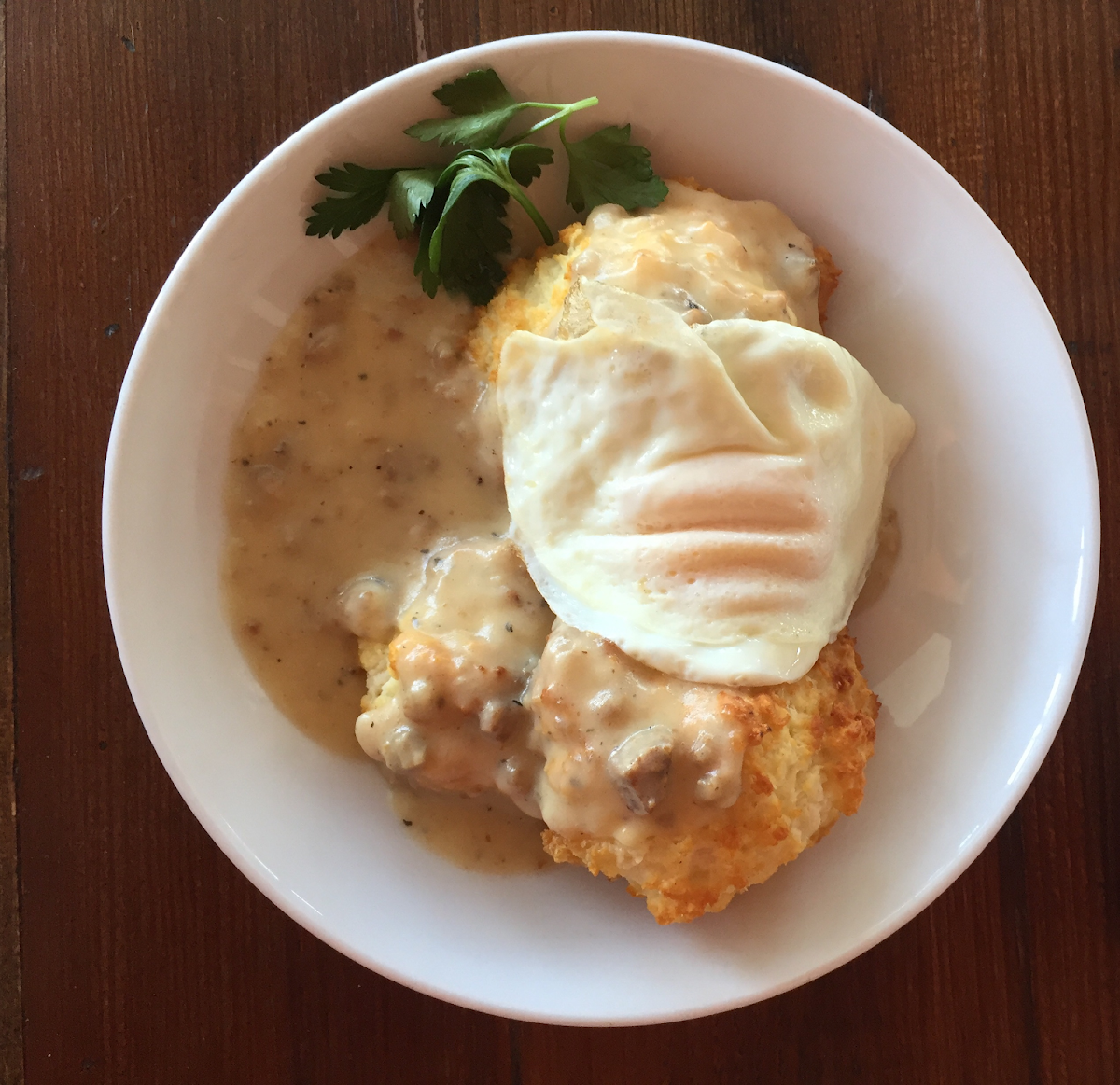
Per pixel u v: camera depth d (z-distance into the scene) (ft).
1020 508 0.95
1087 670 1.09
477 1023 1.07
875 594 1.00
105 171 1.06
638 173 0.95
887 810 0.96
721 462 0.87
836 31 1.07
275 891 0.93
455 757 0.93
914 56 1.07
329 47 1.06
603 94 0.94
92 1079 1.05
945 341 0.97
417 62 1.06
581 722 0.87
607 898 0.97
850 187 0.97
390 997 1.07
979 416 0.97
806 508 0.87
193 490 0.97
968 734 0.96
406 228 0.94
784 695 0.88
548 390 0.91
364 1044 1.07
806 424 0.88
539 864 0.99
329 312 0.99
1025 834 1.09
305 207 0.94
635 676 0.87
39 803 1.06
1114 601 1.08
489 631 0.94
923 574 0.99
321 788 0.99
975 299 0.95
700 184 0.99
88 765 1.06
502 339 0.97
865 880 0.95
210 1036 1.06
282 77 1.06
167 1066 1.06
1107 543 1.08
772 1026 1.08
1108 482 1.08
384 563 1.00
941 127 1.07
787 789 0.87
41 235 1.06
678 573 0.87
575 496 0.90
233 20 1.06
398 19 1.06
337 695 1.00
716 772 0.84
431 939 0.95
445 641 0.93
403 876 0.97
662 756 0.83
